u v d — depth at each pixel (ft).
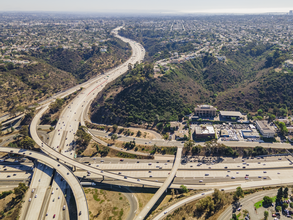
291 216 480.64
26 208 543.80
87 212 492.13
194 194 553.64
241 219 473.26
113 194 597.52
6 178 655.76
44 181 617.62
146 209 510.58
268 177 629.51
